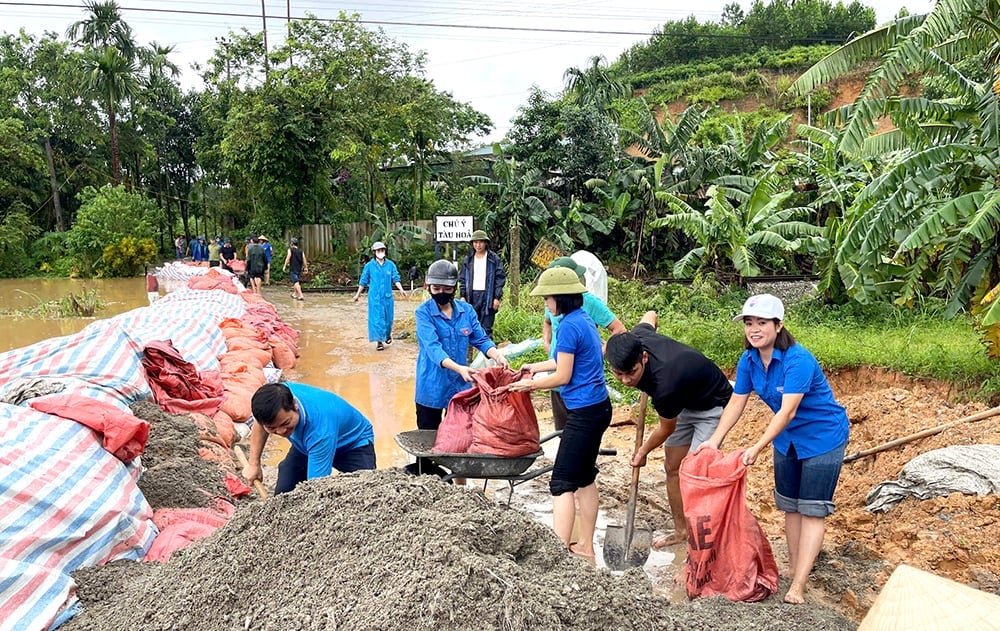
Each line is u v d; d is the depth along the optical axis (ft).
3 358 17.38
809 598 12.85
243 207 119.96
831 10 145.38
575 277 14.19
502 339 35.01
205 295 35.83
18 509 11.00
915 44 23.16
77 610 10.48
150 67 128.36
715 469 12.47
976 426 16.42
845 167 45.50
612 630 8.56
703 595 12.48
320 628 8.15
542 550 9.57
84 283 82.12
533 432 14.47
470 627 7.82
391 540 9.00
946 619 8.54
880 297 36.24
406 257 77.82
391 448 21.61
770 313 12.14
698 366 13.76
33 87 110.83
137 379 18.12
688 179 62.54
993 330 21.20
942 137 26.61
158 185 140.97
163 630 9.14
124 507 12.39
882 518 14.96
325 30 79.77
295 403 12.48
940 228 23.99
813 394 12.42
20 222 94.48
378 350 36.29
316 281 70.95
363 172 87.61
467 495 10.16
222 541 10.05
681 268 47.21
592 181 65.21
